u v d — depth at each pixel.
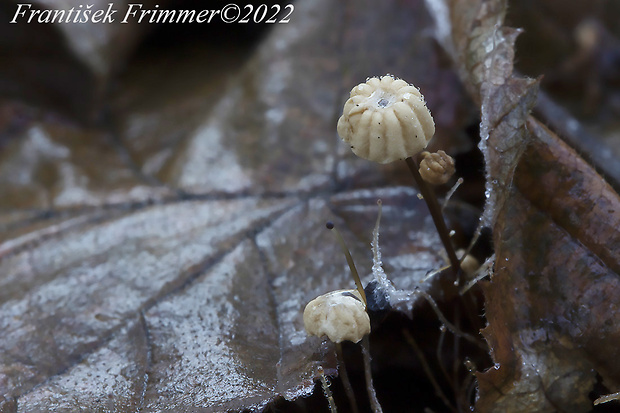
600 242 0.11
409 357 0.12
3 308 0.12
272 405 0.11
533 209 0.11
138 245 0.12
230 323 0.12
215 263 0.12
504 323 0.11
